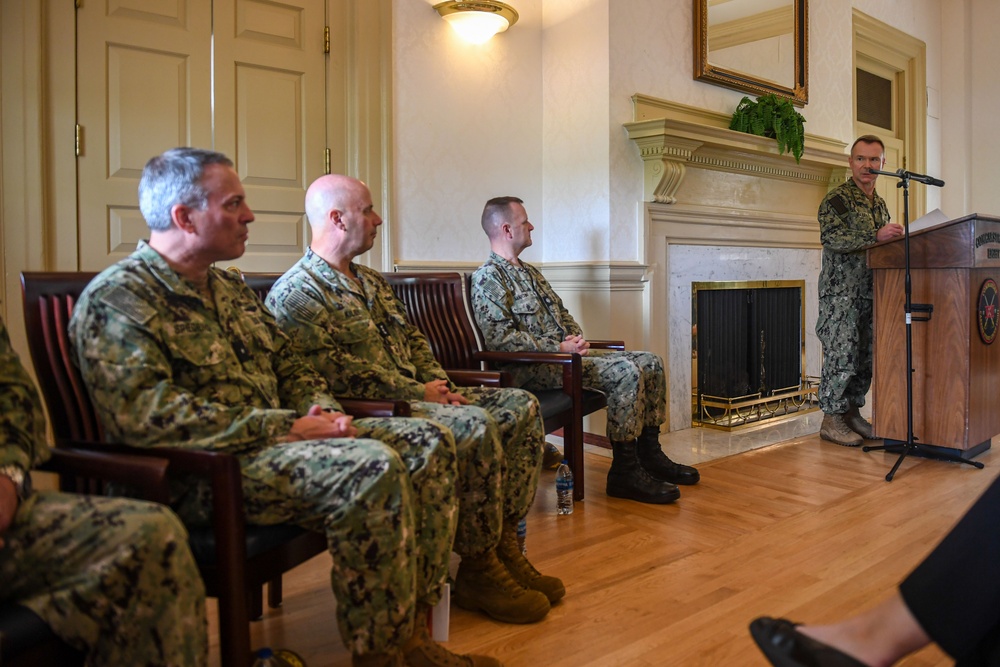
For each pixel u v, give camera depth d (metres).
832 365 3.71
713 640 1.71
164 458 1.25
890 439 3.45
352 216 1.98
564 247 3.88
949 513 2.60
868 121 5.92
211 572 1.26
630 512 2.66
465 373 2.29
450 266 3.50
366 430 1.58
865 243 3.49
